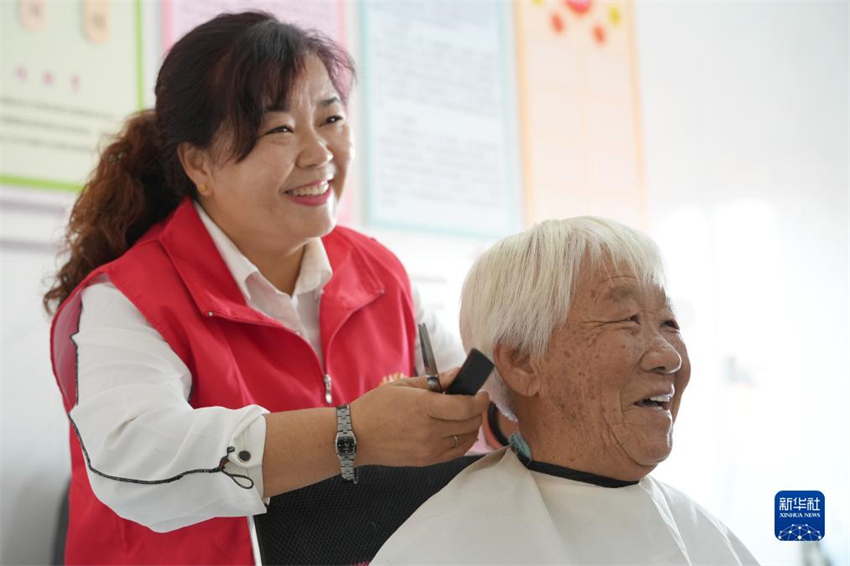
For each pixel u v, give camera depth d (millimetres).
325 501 1067
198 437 1000
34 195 1833
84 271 1382
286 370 1290
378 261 1520
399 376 1421
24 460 1782
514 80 2693
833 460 2951
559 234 1042
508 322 1036
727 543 1083
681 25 3055
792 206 3143
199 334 1199
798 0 3252
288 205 1271
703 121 3049
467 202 2531
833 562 2500
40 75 1857
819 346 3061
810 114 3236
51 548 1788
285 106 1242
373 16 2420
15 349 1793
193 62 1247
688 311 2865
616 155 2848
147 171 1409
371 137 2367
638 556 994
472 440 1039
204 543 1149
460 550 985
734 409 2867
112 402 1059
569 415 1028
